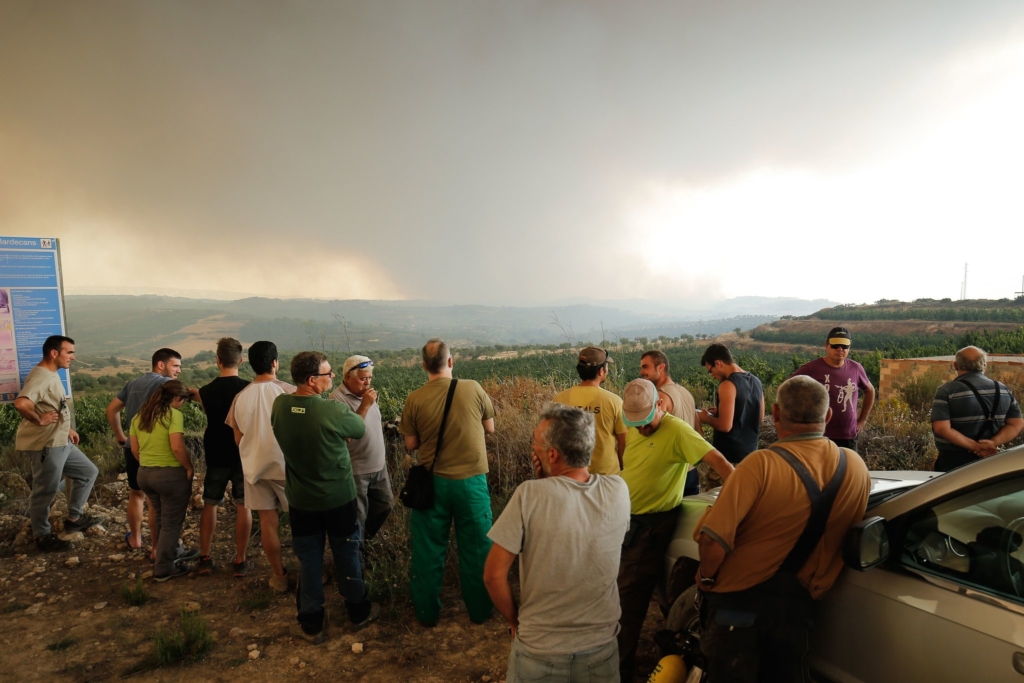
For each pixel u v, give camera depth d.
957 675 1.96
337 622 4.16
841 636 2.39
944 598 2.06
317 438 3.75
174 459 4.86
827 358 5.12
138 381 5.39
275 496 4.60
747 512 2.38
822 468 2.37
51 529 5.76
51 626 4.14
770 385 15.02
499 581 2.27
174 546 4.92
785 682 2.37
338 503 3.88
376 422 5.04
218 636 3.98
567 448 2.36
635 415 3.18
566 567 2.24
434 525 4.02
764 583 2.36
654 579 3.28
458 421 3.98
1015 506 2.02
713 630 2.44
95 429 12.94
